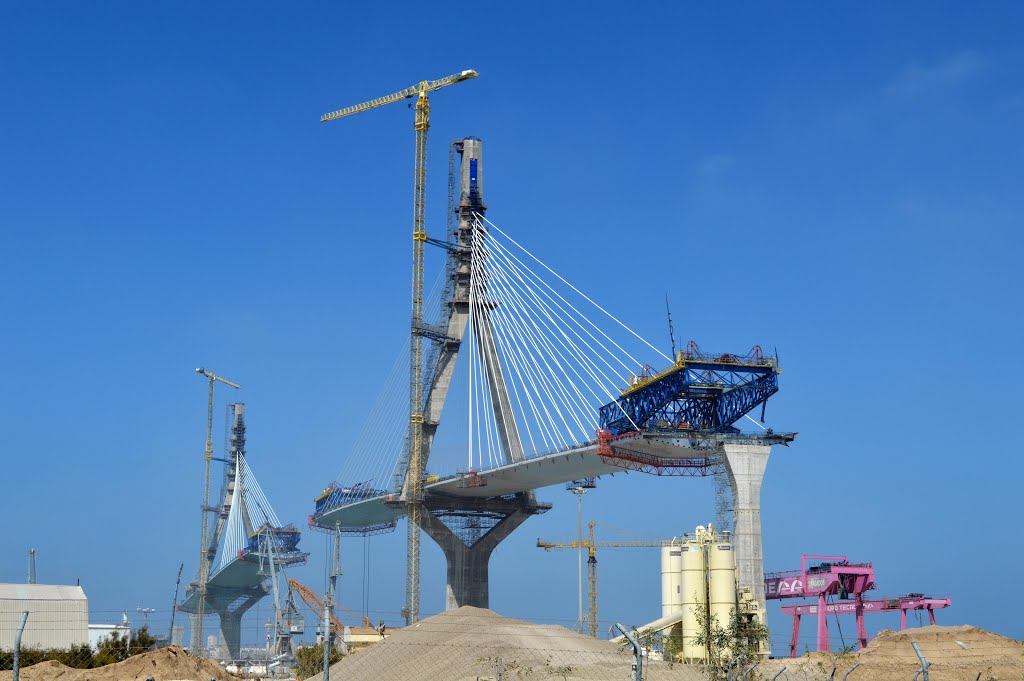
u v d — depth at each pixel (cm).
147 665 9525
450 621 10750
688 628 14662
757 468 17288
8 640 9719
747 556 16862
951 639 10688
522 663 8894
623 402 18275
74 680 8619
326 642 4006
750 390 17338
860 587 17138
